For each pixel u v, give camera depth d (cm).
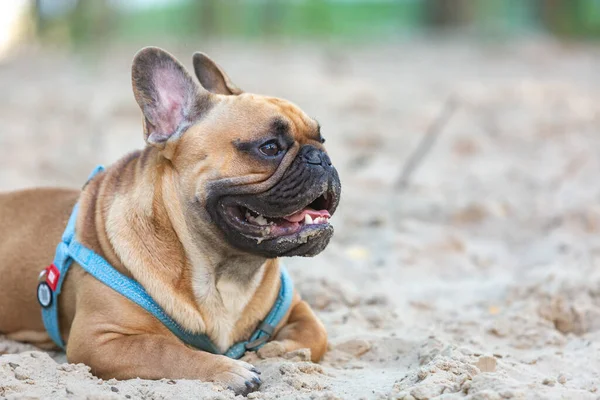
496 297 855
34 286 679
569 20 3700
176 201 622
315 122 633
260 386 586
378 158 1528
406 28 4531
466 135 1680
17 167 1374
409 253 1017
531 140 1688
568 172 1373
